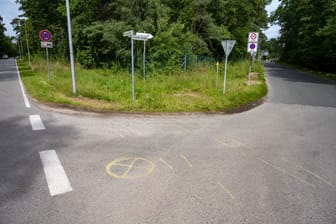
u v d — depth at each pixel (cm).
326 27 1856
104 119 578
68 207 236
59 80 1084
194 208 239
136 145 411
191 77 1263
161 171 317
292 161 360
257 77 1612
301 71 2798
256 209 240
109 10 1709
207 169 327
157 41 1370
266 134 490
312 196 266
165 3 1883
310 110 730
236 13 2553
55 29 2559
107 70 1539
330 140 458
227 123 572
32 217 220
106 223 214
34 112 620
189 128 522
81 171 311
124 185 279
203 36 2100
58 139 429
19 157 350
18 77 1418
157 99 776
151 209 235
